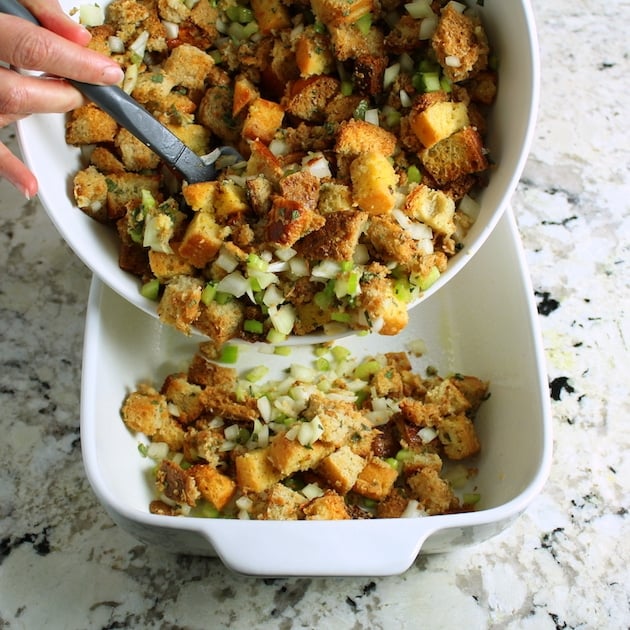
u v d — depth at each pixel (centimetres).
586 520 71
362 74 69
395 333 67
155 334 75
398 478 70
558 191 83
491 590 69
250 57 72
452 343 75
